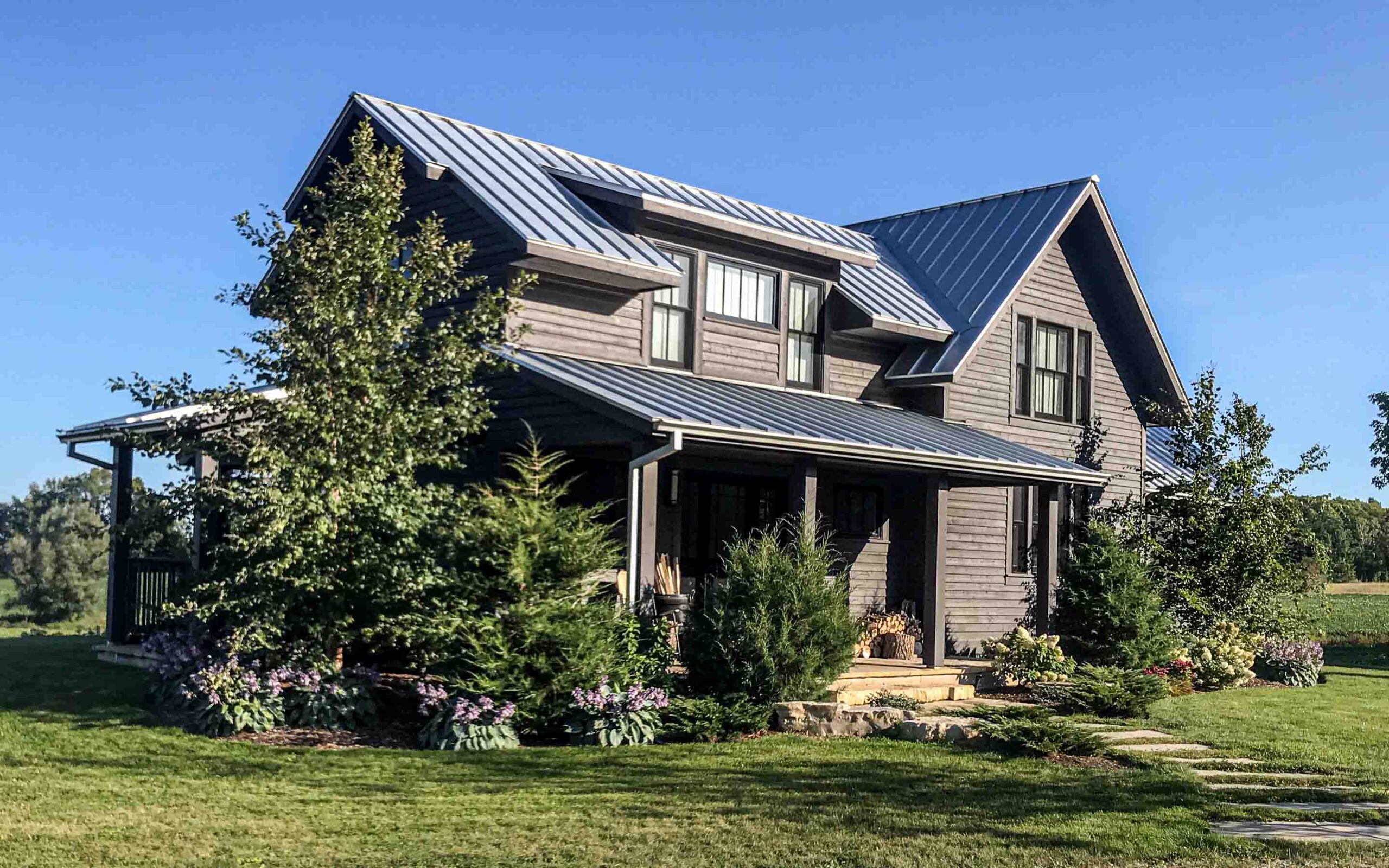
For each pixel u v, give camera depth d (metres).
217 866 8.42
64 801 10.23
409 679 16.14
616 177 21.39
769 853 8.98
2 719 13.87
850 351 22.17
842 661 15.54
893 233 27.08
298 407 14.12
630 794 10.88
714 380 19.58
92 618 41.03
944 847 9.23
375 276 14.98
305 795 10.62
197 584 14.77
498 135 20.84
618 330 18.77
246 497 14.12
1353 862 9.02
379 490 14.48
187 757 12.18
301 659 14.20
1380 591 56.88
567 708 13.69
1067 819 10.22
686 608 16.06
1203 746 14.44
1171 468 28.55
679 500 19.59
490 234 18.02
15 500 50.75
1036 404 24.84
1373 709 18.42
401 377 15.01
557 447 17.31
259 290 15.23
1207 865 8.89
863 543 22.22
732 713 14.08
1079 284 25.94
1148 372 27.06
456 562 14.23
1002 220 25.53
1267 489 23.83
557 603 13.68
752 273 20.72
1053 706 16.81
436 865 8.55
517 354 17.19
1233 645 22.09
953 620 22.88
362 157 15.58
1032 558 24.75
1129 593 19.92
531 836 9.34
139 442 15.16
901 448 17.36
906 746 13.73
